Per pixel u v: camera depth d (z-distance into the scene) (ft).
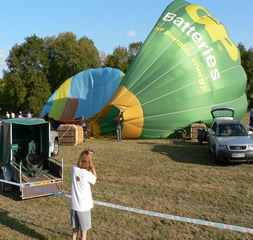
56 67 189.67
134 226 18.76
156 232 17.88
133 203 22.89
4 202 23.66
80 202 14.67
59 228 18.57
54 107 85.15
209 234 17.47
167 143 53.21
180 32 58.75
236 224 18.84
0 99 182.09
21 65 174.40
